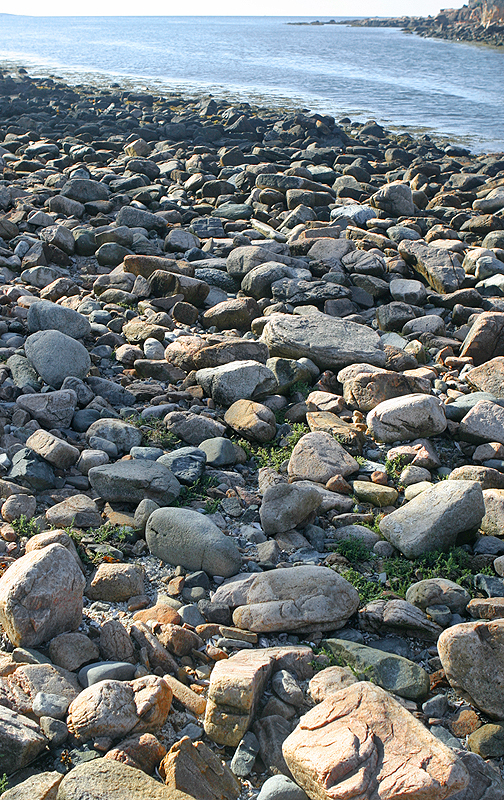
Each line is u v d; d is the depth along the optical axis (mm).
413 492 5855
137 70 57000
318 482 6004
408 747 3316
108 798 3068
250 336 8938
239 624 4359
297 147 24531
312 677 4023
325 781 3158
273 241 11703
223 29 172625
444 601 4551
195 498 5711
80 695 3598
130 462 5727
